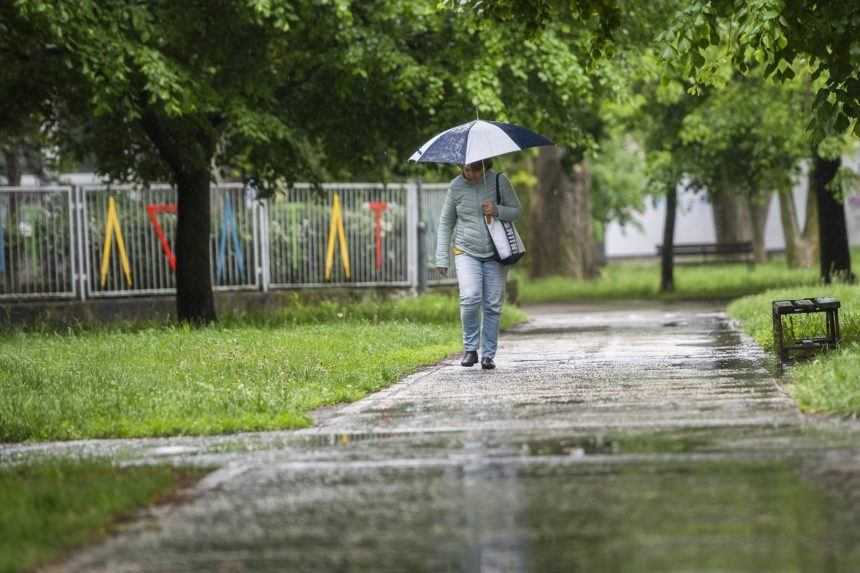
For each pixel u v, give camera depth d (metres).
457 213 36.91
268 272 69.81
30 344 45.28
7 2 48.66
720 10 35.34
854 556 14.27
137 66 50.31
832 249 73.19
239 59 53.53
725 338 45.03
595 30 38.91
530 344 45.69
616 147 139.75
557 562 14.52
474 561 14.69
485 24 40.22
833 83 35.25
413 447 22.52
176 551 15.68
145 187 61.41
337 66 53.88
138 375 34.16
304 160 56.97
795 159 86.88
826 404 24.61
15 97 55.12
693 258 147.75
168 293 66.19
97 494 18.62
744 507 16.70
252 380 32.66
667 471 19.22
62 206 64.31
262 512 17.64
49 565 15.30
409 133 58.47
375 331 48.06
